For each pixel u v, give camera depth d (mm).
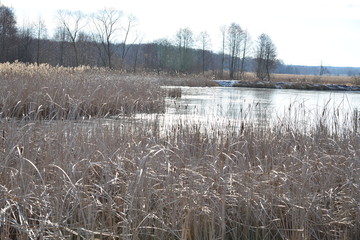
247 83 45688
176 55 67438
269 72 64750
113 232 4434
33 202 4539
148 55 68688
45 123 6453
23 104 8484
